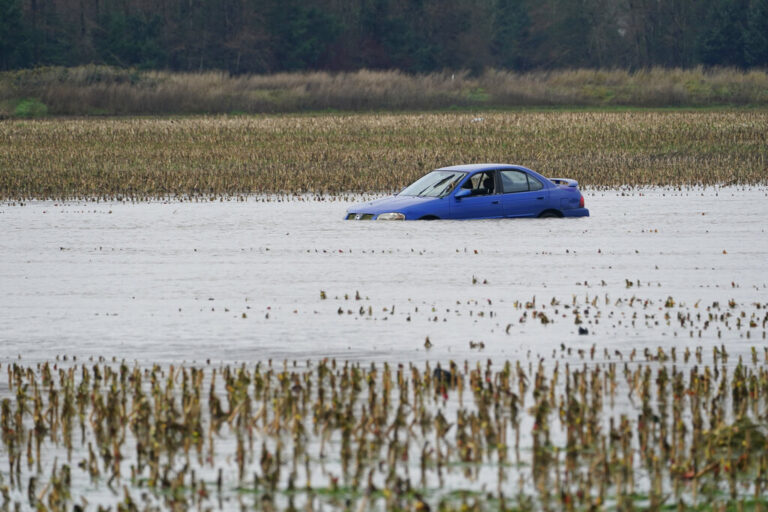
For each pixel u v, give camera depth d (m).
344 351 39.50
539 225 76.00
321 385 34.03
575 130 174.75
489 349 39.62
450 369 34.72
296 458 27.39
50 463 27.78
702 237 70.00
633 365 36.97
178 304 48.62
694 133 167.38
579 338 41.47
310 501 23.83
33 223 78.75
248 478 26.23
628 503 23.30
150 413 30.19
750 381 32.59
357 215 79.38
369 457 27.39
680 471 25.56
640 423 28.50
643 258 61.41
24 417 31.92
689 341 40.88
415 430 29.70
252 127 186.00
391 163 130.00
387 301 49.19
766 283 53.56
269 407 31.94
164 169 123.94
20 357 38.94
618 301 48.94
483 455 27.64
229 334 42.44
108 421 29.73
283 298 50.03
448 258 61.59
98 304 48.72
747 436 27.47
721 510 23.48
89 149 148.75
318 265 59.41
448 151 144.88
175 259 61.81
